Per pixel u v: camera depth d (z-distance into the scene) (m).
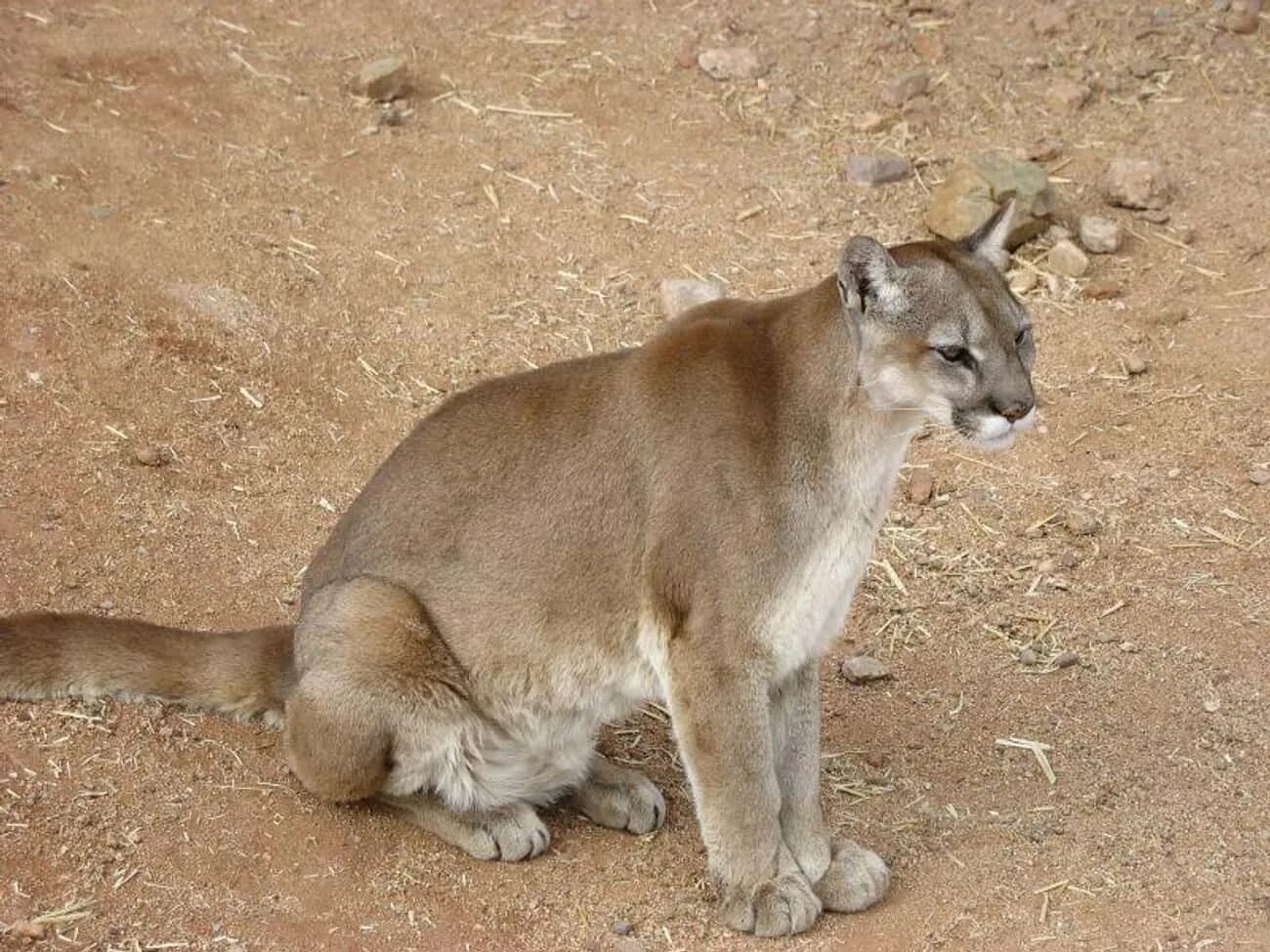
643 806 10.39
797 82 18.30
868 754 11.11
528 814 10.16
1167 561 12.93
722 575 9.22
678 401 9.47
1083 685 11.75
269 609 11.77
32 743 10.12
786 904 9.40
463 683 9.84
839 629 9.88
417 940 9.27
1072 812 10.55
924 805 10.65
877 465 9.44
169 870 9.45
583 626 9.70
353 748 9.62
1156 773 10.88
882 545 13.16
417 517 9.94
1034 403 9.58
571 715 10.00
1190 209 16.78
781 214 16.55
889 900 9.80
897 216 16.62
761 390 9.42
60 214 15.02
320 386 14.05
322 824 10.00
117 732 10.31
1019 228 16.05
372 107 17.23
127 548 12.03
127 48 17.41
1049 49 18.75
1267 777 10.81
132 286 14.42
